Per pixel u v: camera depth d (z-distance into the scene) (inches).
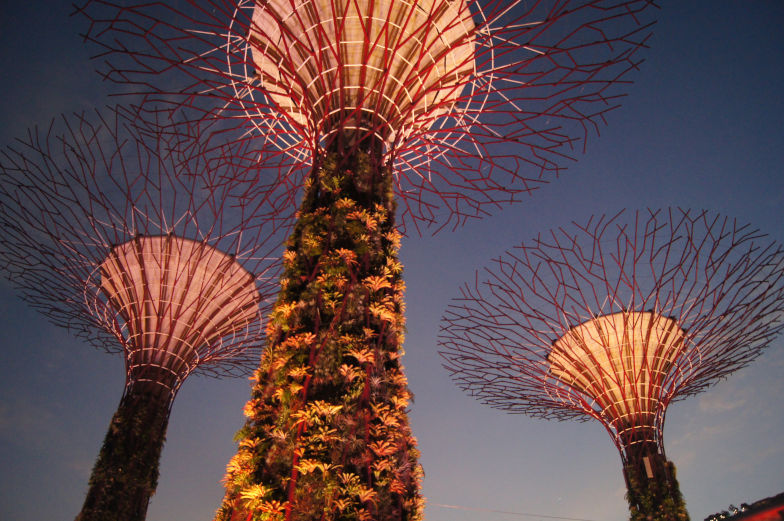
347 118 462.0
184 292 824.9
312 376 323.6
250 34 521.3
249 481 297.3
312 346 333.7
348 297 354.0
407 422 339.6
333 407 305.7
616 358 880.9
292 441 299.7
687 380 876.6
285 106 555.5
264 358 354.3
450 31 505.4
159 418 766.5
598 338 882.1
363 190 419.8
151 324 813.2
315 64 497.4
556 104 430.3
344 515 280.4
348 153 435.8
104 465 695.7
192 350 832.3
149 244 830.5
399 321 372.8
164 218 749.9
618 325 875.4
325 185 411.2
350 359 331.6
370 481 295.3
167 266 829.8
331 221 389.7
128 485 693.9
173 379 806.5
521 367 908.0
